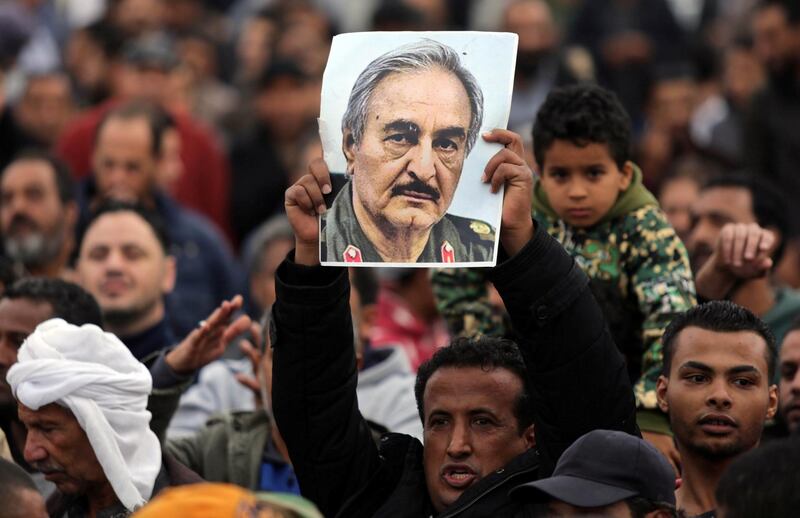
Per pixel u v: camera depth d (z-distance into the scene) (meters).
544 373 13.52
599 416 13.49
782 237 20.28
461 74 13.41
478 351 14.09
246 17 41.19
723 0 40.47
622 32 38.53
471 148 13.30
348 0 41.00
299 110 31.19
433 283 17.30
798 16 30.00
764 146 29.75
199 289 24.30
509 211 13.29
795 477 11.12
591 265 16.19
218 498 10.49
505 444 13.87
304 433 13.95
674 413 14.42
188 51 36.88
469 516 13.55
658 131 31.59
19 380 14.55
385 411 19.02
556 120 16.23
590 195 16.16
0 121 31.25
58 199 22.89
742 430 14.24
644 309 15.91
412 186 13.28
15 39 35.50
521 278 13.34
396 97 13.40
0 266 19.11
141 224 20.30
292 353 13.77
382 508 13.93
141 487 14.51
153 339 20.20
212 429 17.59
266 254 22.73
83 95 35.84
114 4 37.38
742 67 33.84
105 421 14.45
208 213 29.44
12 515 12.27
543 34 33.56
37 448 14.59
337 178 13.38
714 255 16.73
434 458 13.93
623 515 12.30
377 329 23.25
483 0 41.12
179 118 29.28
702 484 14.39
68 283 16.83
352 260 13.27
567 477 12.48
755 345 14.36
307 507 10.65
